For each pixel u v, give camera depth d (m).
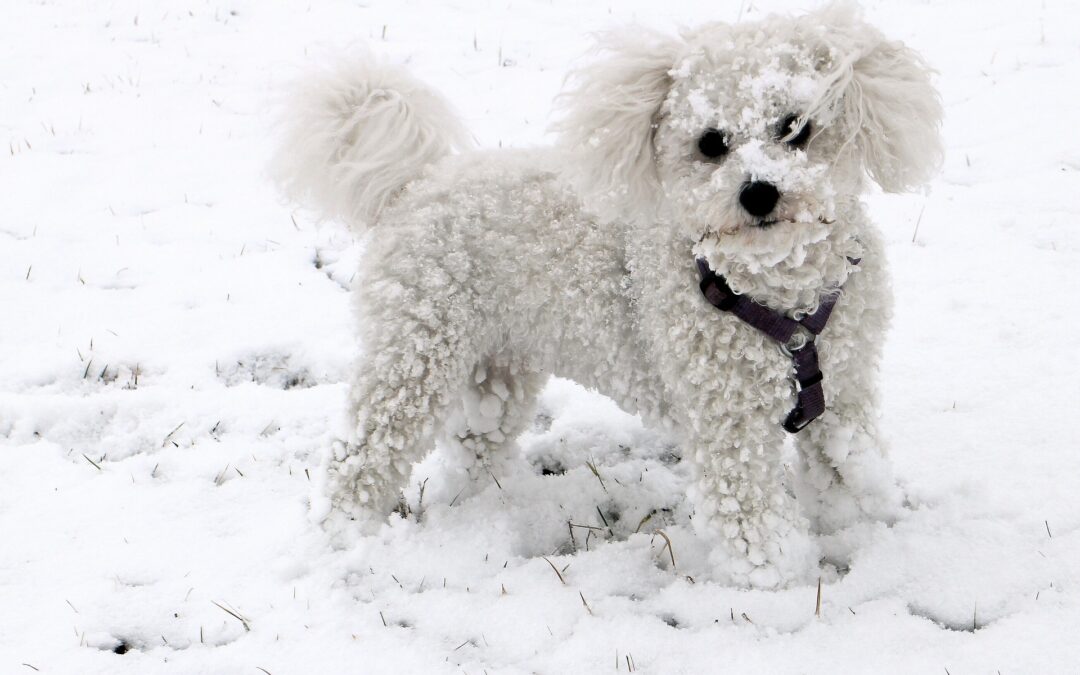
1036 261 1.52
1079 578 1.17
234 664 1.17
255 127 2.09
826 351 1.19
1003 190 1.65
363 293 1.28
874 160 1.18
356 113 1.30
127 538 1.28
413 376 1.26
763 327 1.17
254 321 1.54
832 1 1.20
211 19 2.75
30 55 2.44
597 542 1.29
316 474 1.33
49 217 1.71
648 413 1.26
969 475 1.27
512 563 1.26
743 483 1.19
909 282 1.52
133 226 1.70
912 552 1.21
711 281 1.17
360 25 2.68
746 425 1.19
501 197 1.27
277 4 2.87
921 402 1.36
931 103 1.19
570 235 1.25
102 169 1.89
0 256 1.63
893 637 1.15
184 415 1.41
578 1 2.86
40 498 1.31
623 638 1.17
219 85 2.31
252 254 1.66
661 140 1.20
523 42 2.54
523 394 1.35
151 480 1.34
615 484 1.34
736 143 1.16
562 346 1.28
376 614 1.21
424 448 1.29
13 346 1.49
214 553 1.27
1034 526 1.22
